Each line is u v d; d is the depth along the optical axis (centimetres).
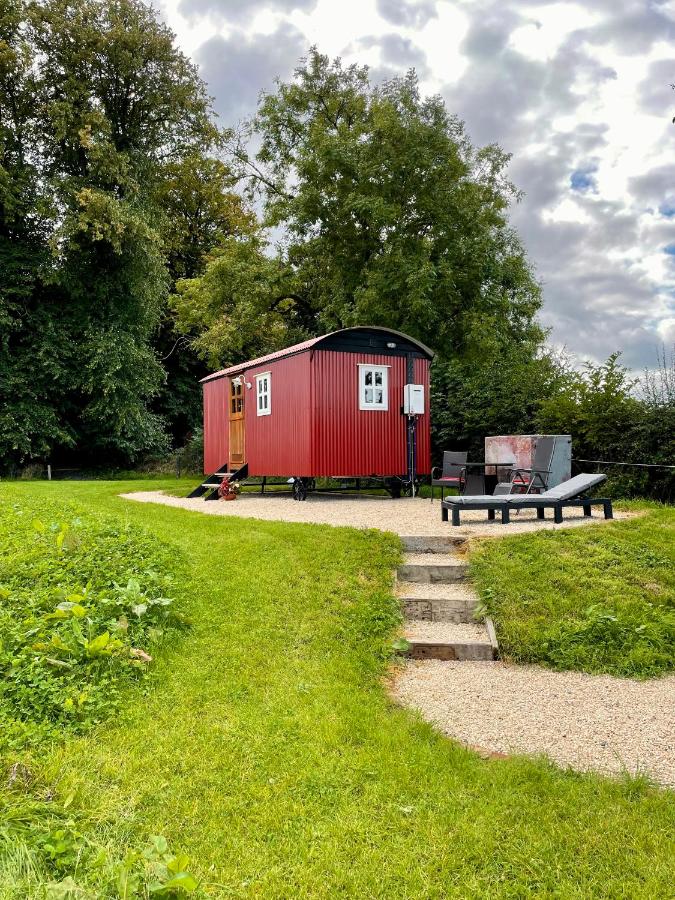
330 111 2309
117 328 2641
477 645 569
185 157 3059
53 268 2505
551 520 916
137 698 441
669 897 268
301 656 516
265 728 403
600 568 688
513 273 2162
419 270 1736
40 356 2395
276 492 1661
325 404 1389
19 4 2367
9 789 324
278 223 2189
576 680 523
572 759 395
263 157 2366
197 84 2805
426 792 343
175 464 2850
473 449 1773
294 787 345
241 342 2392
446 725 439
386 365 1479
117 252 2441
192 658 503
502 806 331
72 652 466
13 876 257
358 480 1611
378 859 290
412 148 1836
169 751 376
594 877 280
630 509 1015
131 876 262
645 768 384
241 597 609
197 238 3425
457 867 287
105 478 2712
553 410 1419
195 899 258
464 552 764
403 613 632
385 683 505
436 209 1866
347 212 1952
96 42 2494
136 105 2692
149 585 597
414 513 1088
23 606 522
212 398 1959
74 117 2458
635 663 544
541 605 619
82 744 378
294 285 2323
